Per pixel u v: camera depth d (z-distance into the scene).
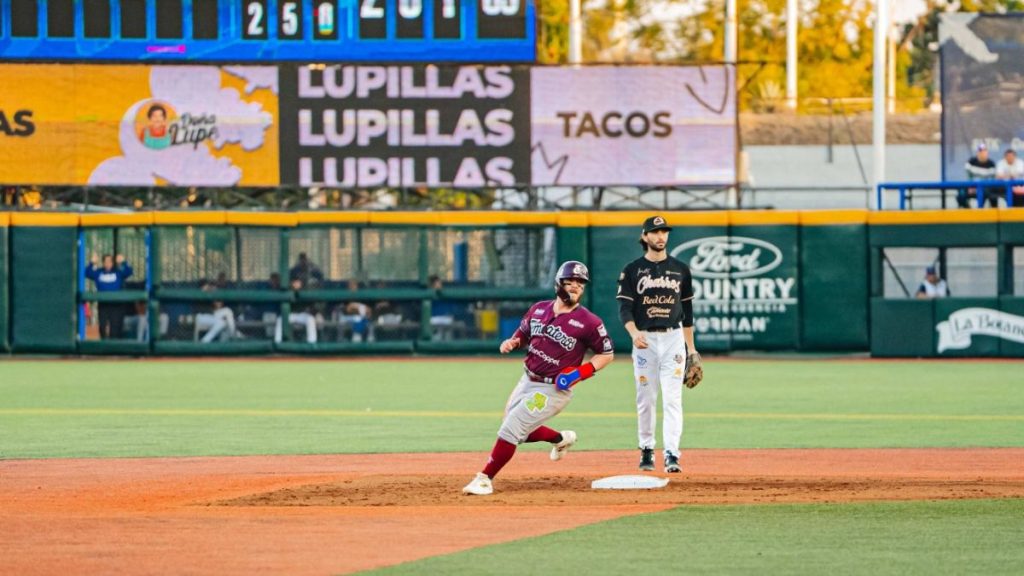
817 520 22.67
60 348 66.62
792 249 66.62
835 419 40.69
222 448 34.00
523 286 67.12
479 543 20.80
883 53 71.50
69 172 66.00
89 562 19.47
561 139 66.56
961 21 66.88
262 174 66.06
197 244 66.62
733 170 66.94
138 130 66.00
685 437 36.25
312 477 28.48
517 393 25.38
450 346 67.25
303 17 65.81
